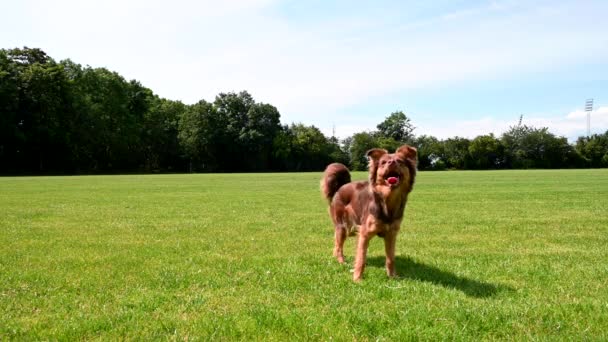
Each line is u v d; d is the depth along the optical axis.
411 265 8.47
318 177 53.66
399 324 5.21
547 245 10.37
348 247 10.45
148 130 94.00
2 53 76.06
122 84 93.69
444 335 4.87
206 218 15.34
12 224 13.86
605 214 15.73
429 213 16.25
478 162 101.50
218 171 100.75
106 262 8.52
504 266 8.25
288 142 103.75
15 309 5.76
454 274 7.71
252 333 4.93
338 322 5.24
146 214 16.45
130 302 6.00
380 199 7.32
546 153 101.38
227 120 101.38
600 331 5.01
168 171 95.12
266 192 27.45
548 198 21.69
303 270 7.94
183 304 5.95
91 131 81.75
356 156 109.06
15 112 72.62
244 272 7.73
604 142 100.75
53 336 4.84
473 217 15.15
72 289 6.68
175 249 9.89
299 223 14.05
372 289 6.77
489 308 5.72
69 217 15.59
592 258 8.91
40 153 77.56
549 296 6.34
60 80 76.88
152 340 4.76
